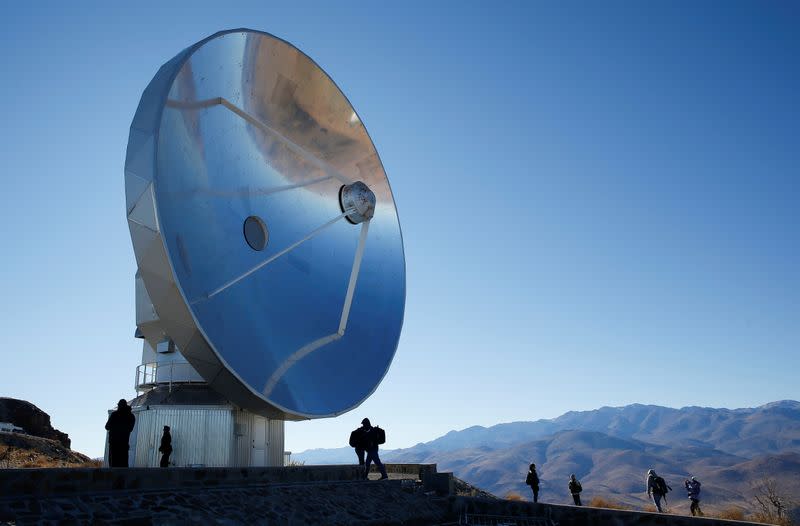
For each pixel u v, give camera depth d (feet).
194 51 69.10
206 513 52.75
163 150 65.10
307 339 80.79
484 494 126.00
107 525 44.96
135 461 78.84
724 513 110.83
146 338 83.56
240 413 80.33
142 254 60.95
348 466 79.66
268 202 83.56
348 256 93.25
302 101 88.33
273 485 65.62
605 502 123.95
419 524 76.28
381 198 100.68
